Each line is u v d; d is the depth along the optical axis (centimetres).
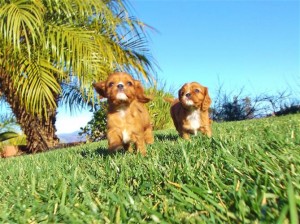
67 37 146
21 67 140
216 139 58
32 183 41
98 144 131
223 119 244
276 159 37
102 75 147
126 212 28
